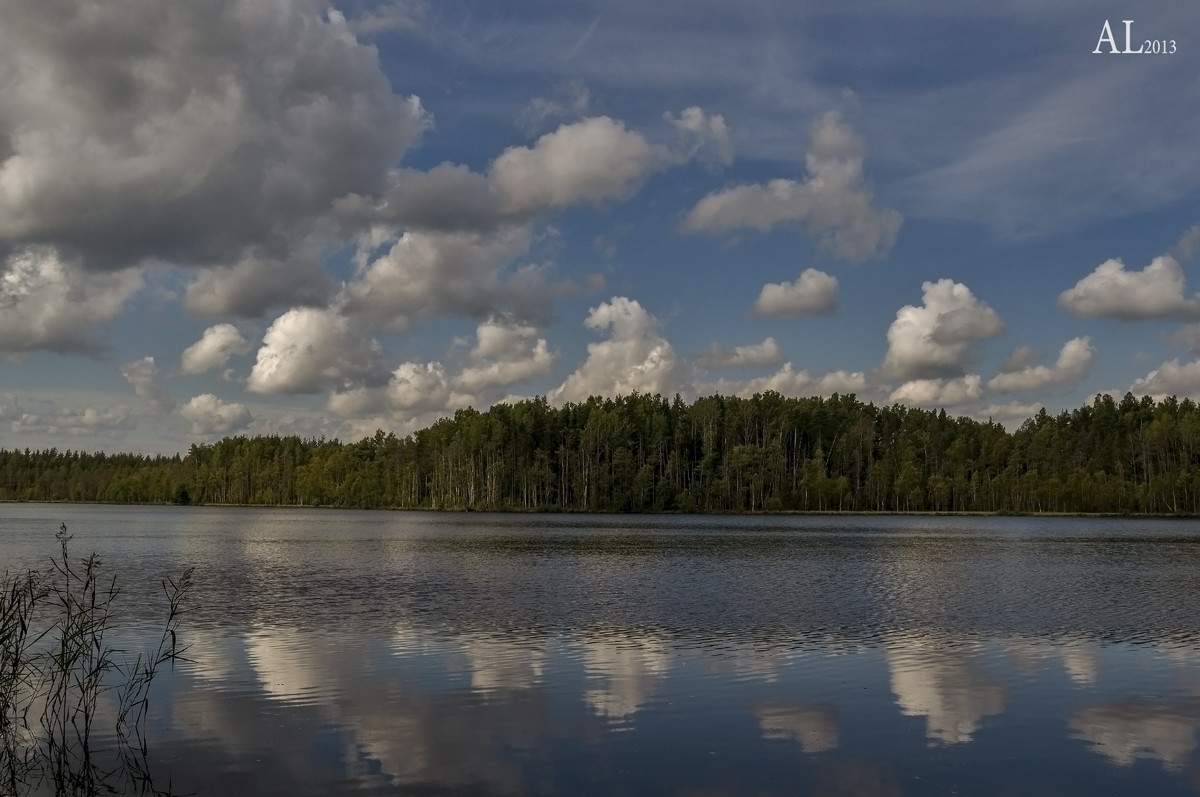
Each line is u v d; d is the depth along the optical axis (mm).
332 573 53656
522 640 30156
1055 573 55750
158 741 18891
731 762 17781
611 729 19750
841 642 30156
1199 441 169750
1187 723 20547
